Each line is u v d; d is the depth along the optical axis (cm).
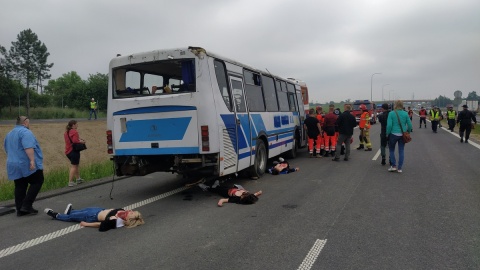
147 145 801
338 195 785
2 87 5272
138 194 879
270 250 487
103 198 851
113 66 829
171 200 800
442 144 1830
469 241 503
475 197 740
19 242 556
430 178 945
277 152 1190
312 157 1444
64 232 598
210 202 769
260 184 931
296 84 1518
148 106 795
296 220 615
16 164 704
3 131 2200
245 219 632
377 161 1284
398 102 1048
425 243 499
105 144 2670
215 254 480
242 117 910
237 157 866
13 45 7194
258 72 1062
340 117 1304
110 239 555
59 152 2252
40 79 7581
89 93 7650
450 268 422
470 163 1179
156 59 787
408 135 1028
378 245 495
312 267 431
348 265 434
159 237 555
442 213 636
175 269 438
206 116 760
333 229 564
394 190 819
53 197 879
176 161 783
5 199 907
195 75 763
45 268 456
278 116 1211
